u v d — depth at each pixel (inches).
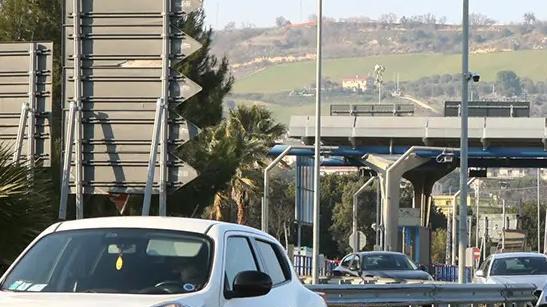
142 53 1362.0
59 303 614.9
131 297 628.4
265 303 722.8
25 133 1398.9
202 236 697.6
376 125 4594.0
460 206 2935.5
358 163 5039.4
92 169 1370.6
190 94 1358.3
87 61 1369.3
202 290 650.2
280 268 816.3
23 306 612.4
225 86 2468.0
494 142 4598.9
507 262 2294.5
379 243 4581.7
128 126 1363.2
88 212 2005.4
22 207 1152.8
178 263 673.6
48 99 1400.1
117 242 695.1
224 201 4443.9
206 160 2225.6
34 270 687.1
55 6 2213.3
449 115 4926.2
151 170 1296.8
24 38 2224.4
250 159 4714.6
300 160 4247.0
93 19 1369.3
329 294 1652.3
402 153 4648.1
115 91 1365.7
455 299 1839.3
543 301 1892.2
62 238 711.7
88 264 682.2
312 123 4635.8
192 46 1359.5
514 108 4808.1
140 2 1360.7
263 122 4936.0
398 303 1742.1
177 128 1362.0
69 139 1328.7
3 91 1407.5
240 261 724.7
